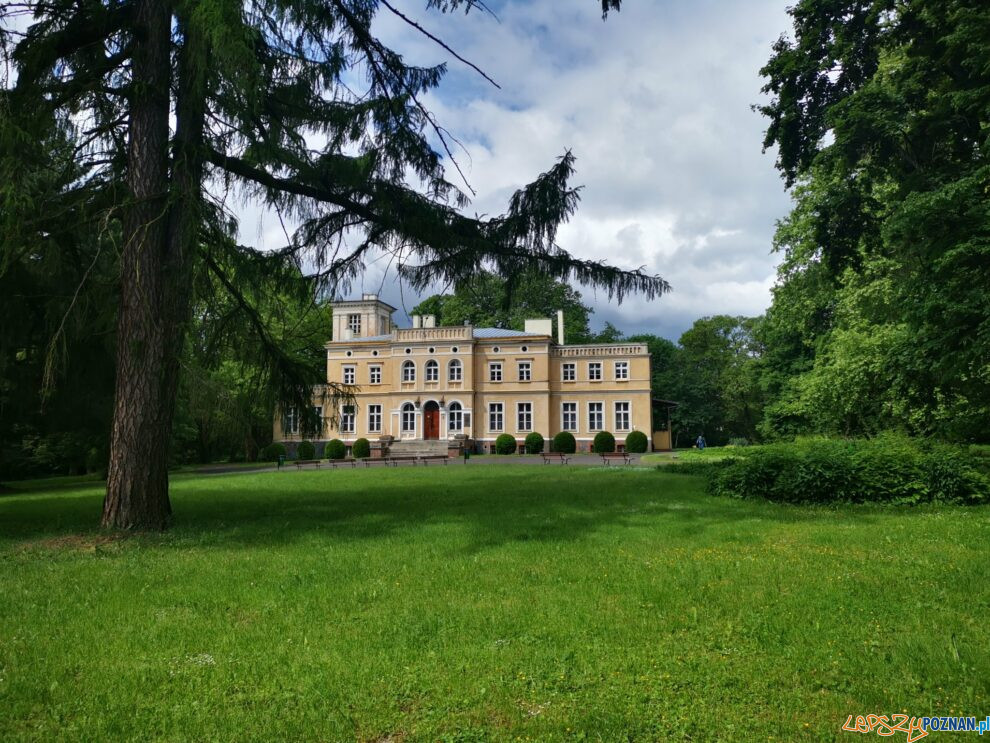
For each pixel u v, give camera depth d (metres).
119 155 9.59
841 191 16.30
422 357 44.78
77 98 8.42
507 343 44.75
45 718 3.41
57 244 8.99
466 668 3.96
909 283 12.87
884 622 4.71
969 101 11.98
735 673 3.87
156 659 4.22
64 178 9.13
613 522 9.59
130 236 8.99
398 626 4.73
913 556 6.83
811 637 4.44
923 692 3.60
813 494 11.68
